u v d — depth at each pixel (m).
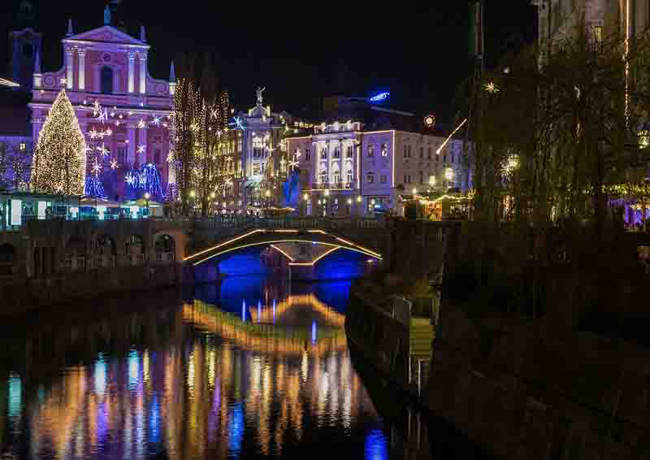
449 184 108.56
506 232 35.56
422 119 159.38
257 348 65.44
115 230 101.69
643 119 34.41
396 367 49.00
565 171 33.44
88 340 67.44
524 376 32.56
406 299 50.22
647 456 23.98
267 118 168.12
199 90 133.50
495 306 37.53
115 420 44.31
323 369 57.09
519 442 31.61
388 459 37.88
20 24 198.38
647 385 24.73
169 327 75.25
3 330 69.88
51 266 86.69
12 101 191.12
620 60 33.97
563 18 62.12
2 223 89.44
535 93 35.09
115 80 151.38
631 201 35.03
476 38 58.19
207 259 112.12
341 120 159.00
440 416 40.41
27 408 46.62
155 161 153.75
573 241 32.81
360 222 103.62
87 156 146.25
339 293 105.50
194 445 40.03
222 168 139.25
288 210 125.25
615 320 28.66
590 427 26.95
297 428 42.72
